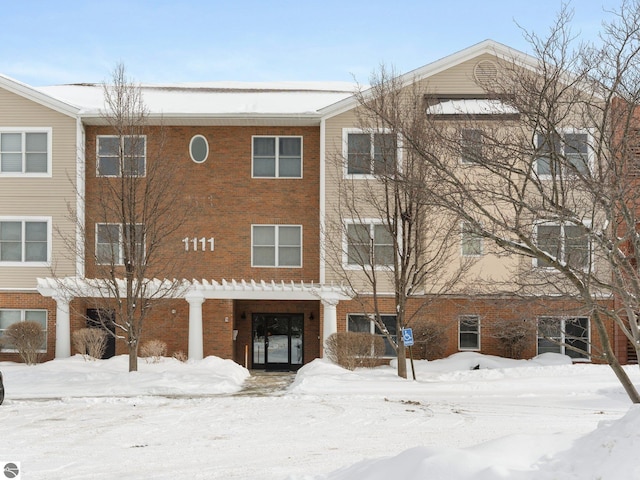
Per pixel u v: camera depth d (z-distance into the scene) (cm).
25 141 2858
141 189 2789
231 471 1020
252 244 2908
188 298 2769
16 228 2858
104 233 2580
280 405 1795
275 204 2914
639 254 1048
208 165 2916
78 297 2836
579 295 1245
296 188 2916
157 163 2527
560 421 1495
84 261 2773
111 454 1166
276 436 1336
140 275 2419
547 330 2556
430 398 1906
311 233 2906
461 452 788
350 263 2550
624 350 2684
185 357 2839
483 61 2739
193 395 2103
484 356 2697
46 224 2844
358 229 2747
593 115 1245
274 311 3031
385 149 2016
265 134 2923
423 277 2409
